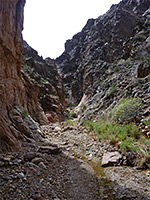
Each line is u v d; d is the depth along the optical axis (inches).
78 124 478.9
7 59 252.4
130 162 180.5
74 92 1704.0
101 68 1269.7
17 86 317.1
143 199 116.6
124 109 313.9
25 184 116.4
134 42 834.8
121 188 134.7
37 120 533.6
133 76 459.8
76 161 199.0
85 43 1788.9
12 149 179.0
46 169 156.4
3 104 214.7
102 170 174.2
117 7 1524.4
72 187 132.3
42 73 1209.4
